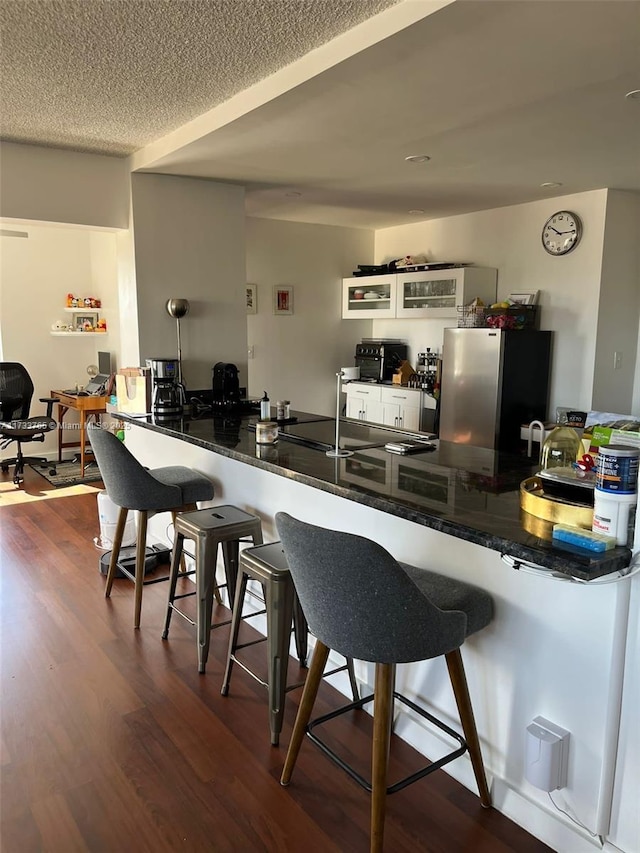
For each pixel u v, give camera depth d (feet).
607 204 14.61
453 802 6.37
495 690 6.22
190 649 9.36
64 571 12.27
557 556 4.76
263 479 9.61
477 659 6.38
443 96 8.39
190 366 14.25
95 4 6.68
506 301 16.71
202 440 9.87
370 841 5.82
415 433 10.39
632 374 16.08
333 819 6.13
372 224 20.62
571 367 15.80
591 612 5.32
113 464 9.53
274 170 12.80
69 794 6.41
